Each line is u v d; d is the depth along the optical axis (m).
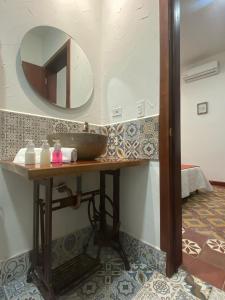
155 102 1.16
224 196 2.92
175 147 1.12
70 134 0.99
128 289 1.01
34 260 1.06
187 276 1.11
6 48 1.07
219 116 3.65
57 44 1.30
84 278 1.05
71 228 1.36
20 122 1.11
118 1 1.42
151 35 1.18
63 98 1.33
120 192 1.41
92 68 1.51
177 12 1.13
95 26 1.53
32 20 1.18
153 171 1.18
